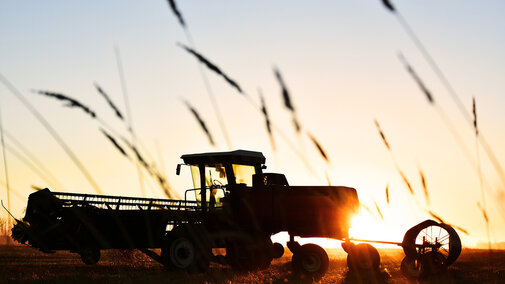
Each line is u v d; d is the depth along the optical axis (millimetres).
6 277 9883
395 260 18094
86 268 12664
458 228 4199
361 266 13719
